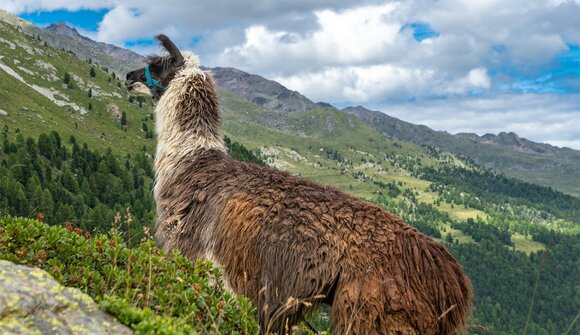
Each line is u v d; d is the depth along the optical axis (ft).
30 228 18.78
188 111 28.35
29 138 613.11
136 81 31.42
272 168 24.22
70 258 18.31
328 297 19.65
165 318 13.73
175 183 25.89
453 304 18.39
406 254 18.75
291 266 19.79
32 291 12.08
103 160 655.35
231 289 21.42
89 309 12.87
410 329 17.69
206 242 22.63
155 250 20.08
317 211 20.38
